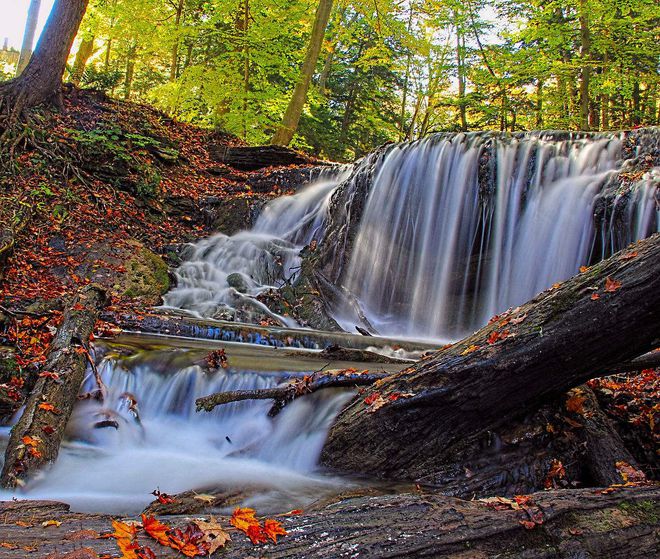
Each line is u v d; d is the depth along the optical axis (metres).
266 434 4.30
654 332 3.15
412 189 10.05
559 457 3.43
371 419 3.70
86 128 12.12
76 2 11.98
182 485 3.60
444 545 2.01
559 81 18.81
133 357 5.40
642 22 15.70
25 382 4.99
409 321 9.62
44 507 2.45
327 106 25.11
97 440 4.37
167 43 17.36
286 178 13.20
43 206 9.43
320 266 10.37
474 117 22.86
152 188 11.67
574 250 8.21
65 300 6.81
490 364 3.34
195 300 9.21
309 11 18.80
